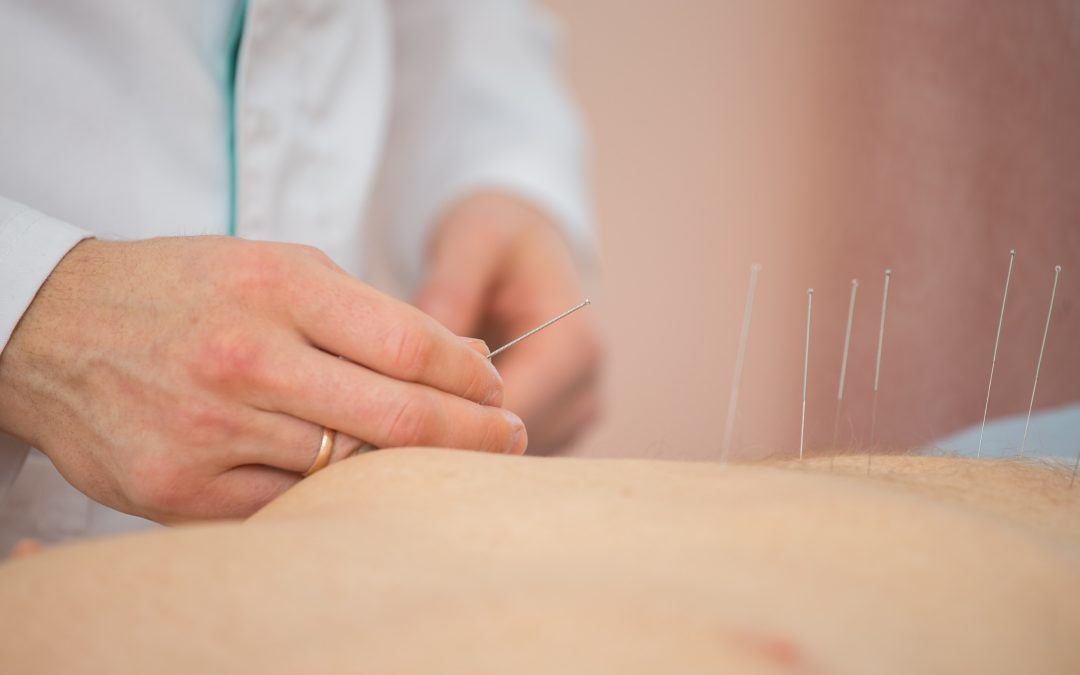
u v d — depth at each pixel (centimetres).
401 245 165
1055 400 196
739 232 244
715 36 236
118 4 101
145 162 105
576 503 43
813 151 230
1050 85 193
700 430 254
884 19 214
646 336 254
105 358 64
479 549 38
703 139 244
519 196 147
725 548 37
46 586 32
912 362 213
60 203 101
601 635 28
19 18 98
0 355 68
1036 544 37
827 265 230
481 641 27
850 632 31
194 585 32
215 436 62
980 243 204
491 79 159
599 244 250
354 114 120
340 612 31
